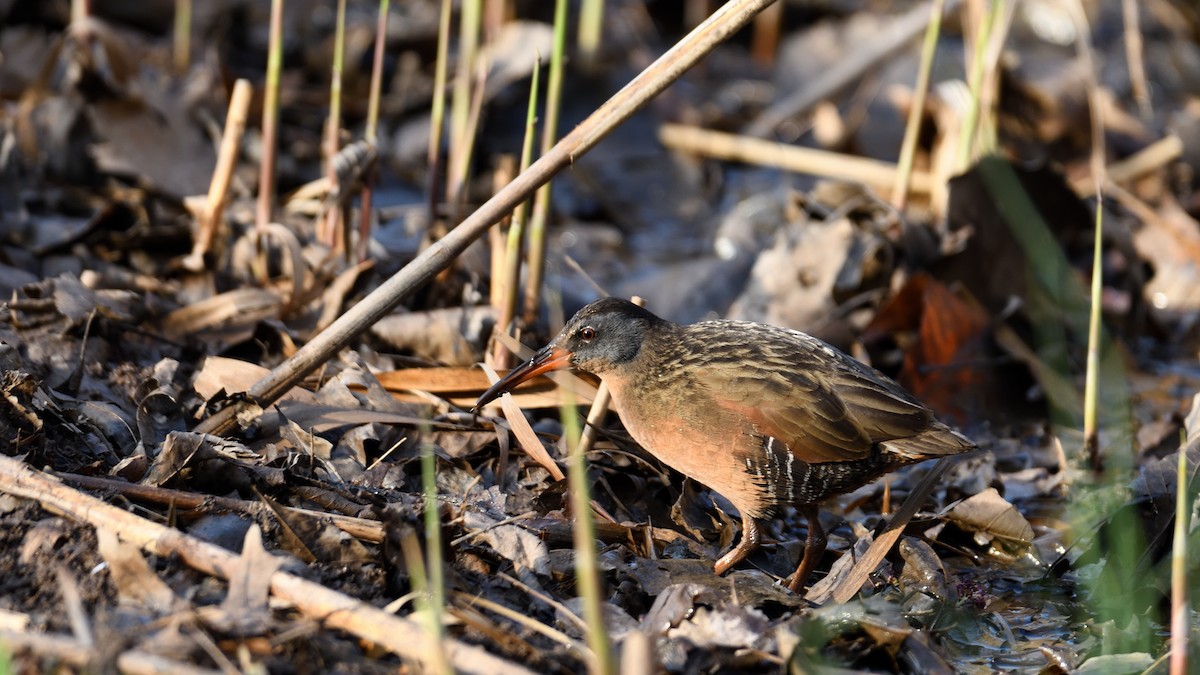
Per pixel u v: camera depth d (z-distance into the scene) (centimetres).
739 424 856
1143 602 842
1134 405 1202
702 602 721
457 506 819
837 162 1561
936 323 1188
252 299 1035
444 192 1491
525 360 967
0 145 1201
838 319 1217
